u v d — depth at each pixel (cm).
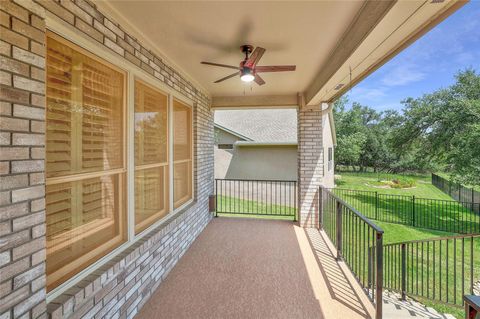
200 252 392
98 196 221
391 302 368
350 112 2194
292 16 229
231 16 229
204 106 507
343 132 2183
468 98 1167
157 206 328
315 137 519
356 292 286
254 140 1164
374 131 2389
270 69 298
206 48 300
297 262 358
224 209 819
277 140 1135
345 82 349
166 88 334
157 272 296
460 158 1045
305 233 481
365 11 214
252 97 550
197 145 461
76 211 198
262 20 236
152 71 295
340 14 226
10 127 133
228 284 301
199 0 205
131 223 258
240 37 271
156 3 209
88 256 208
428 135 1308
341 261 362
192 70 383
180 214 379
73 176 192
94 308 192
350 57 258
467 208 1001
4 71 131
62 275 183
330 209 442
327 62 340
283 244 425
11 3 135
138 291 254
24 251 140
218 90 506
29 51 144
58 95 180
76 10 184
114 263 220
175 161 385
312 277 317
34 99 147
